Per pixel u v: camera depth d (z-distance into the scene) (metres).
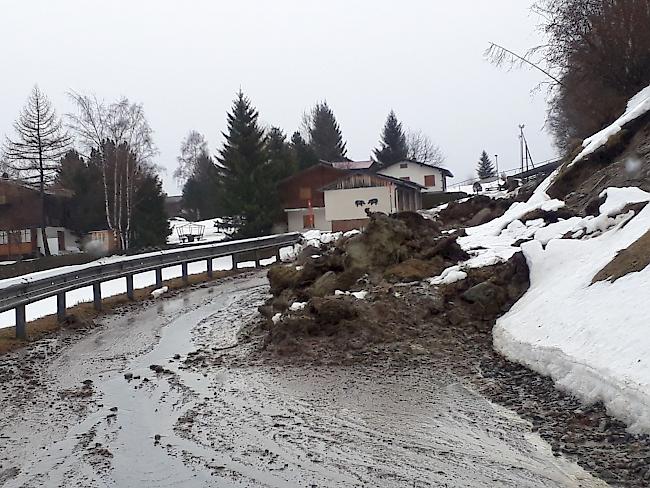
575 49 23.92
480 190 61.16
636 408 6.79
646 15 21.97
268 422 7.79
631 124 19.14
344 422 7.71
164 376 10.34
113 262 18.33
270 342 12.20
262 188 49.84
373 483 5.90
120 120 52.97
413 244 15.73
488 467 6.20
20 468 6.68
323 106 103.00
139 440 7.35
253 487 5.92
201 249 23.52
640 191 14.07
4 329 14.69
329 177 54.50
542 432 7.10
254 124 50.59
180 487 6.00
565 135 35.94
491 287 12.91
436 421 7.64
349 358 10.95
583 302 9.78
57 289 15.05
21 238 56.62
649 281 8.84
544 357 9.18
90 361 11.64
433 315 12.75
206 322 15.01
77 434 7.67
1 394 9.62
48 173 52.62
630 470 5.93
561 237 14.20
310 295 14.75
